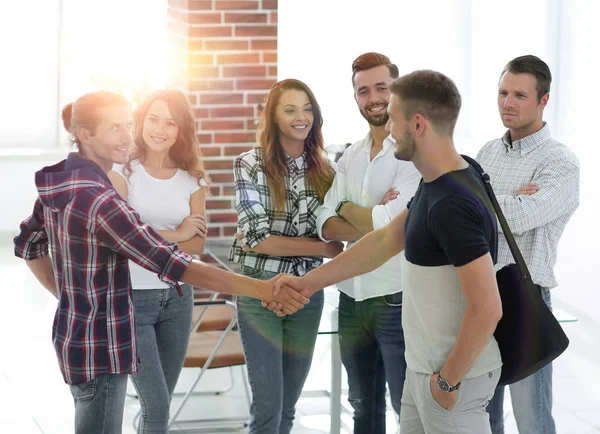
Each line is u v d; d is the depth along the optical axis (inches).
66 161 104.0
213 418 173.8
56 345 103.1
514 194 127.6
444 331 94.3
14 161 348.5
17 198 350.3
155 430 124.4
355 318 128.0
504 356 98.7
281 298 114.4
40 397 186.4
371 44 346.3
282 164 128.2
